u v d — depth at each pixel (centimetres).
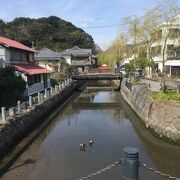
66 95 4719
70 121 2966
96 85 7362
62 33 11481
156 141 2134
